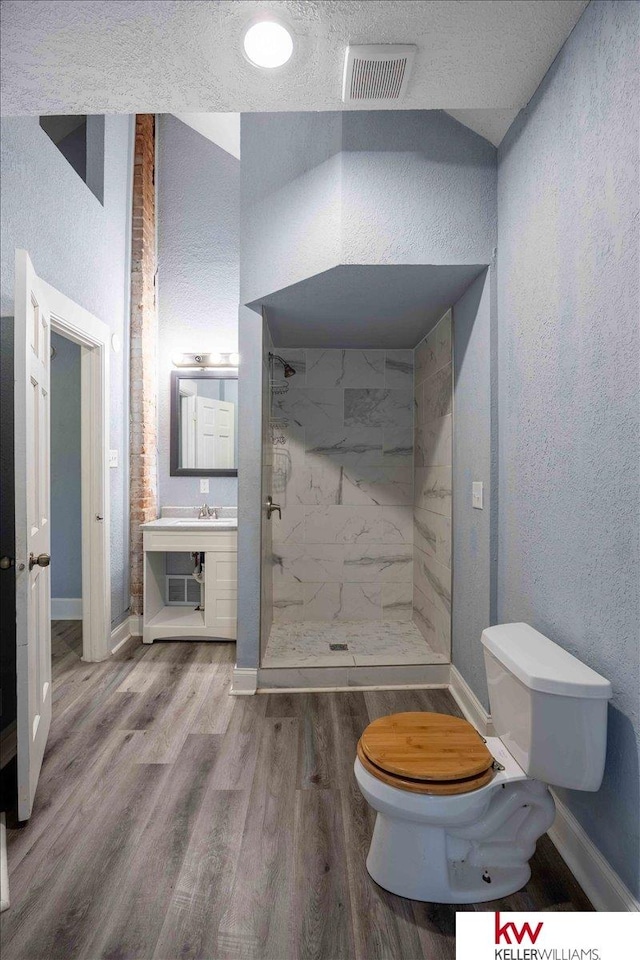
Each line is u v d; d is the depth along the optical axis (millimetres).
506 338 2027
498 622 2131
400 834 1417
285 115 2375
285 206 2381
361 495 3711
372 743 1487
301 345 3574
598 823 1390
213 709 2490
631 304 1213
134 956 1224
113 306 3299
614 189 1275
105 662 3078
